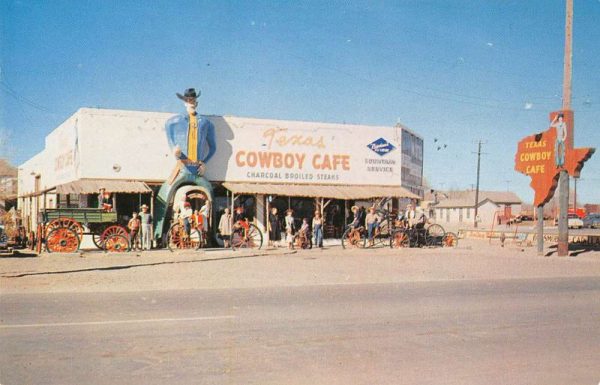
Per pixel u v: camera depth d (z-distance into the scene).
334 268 18.02
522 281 15.00
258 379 6.01
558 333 8.41
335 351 7.19
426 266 19.03
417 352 7.21
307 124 28.92
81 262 18.77
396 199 32.69
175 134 25.86
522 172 24.73
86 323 8.68
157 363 6.54
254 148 27.86
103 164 25.25
